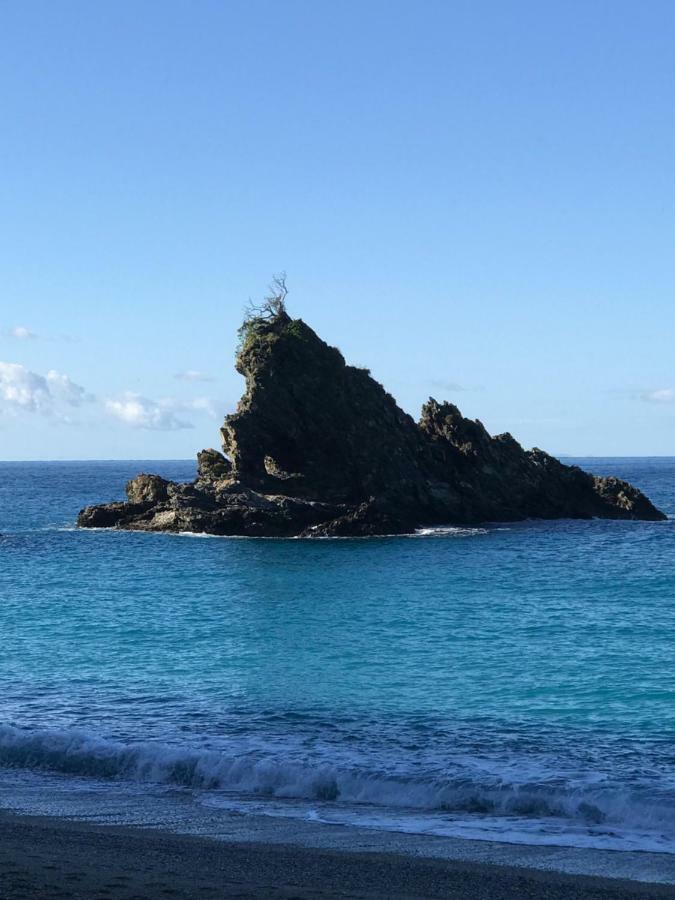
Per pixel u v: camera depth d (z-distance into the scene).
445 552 82.81
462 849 18.00
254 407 103.25
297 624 47.09
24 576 67.69
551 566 72.88
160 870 15.80
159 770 23.33
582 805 20.58
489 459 114.31
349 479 105.06
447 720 28.39
